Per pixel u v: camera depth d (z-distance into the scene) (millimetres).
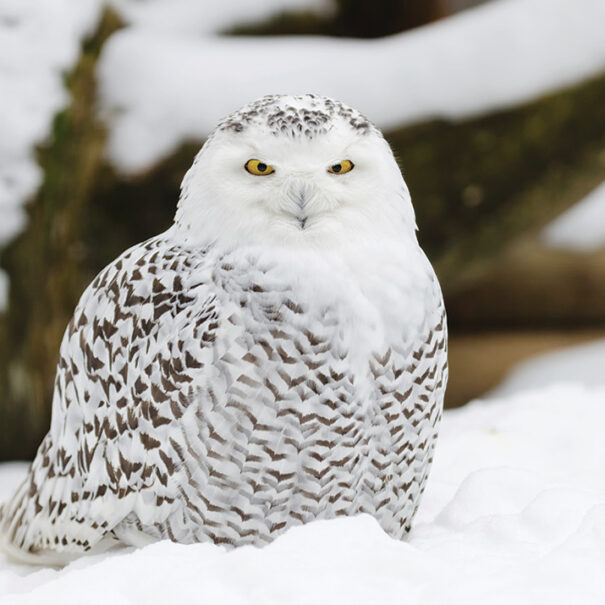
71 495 6418
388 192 5941
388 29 19688
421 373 5988
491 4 17453
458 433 8906
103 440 6215
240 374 5707
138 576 4684
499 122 15305
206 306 5789
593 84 15102
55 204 14031
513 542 5602
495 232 16375
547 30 15180
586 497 5992
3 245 13094
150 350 5957
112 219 15789
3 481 10766
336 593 4434
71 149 14516
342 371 5758
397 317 5852
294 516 5969
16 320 13148
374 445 6027
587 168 15781
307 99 5965
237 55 15820
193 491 5906
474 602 4398
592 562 4703
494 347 22641
